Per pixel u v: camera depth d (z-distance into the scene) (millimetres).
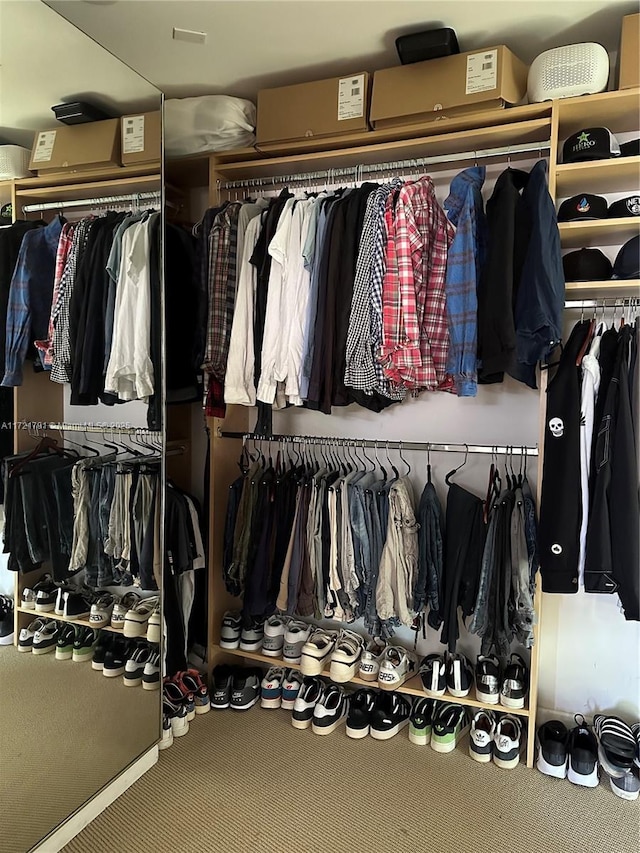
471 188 2031
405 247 2021
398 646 2523
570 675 2309
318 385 2186
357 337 2109
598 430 1993
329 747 2221
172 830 1786
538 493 2109
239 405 2748
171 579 2469
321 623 2676
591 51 1940
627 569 1894
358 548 2318
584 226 1976
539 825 1832
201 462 2889
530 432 2348
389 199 2105
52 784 1703
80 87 1747
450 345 2014
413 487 2529
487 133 2133
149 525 2068
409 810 1885
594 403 2006
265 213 2334
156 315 2080
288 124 2312
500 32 2074
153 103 2037
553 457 1990
